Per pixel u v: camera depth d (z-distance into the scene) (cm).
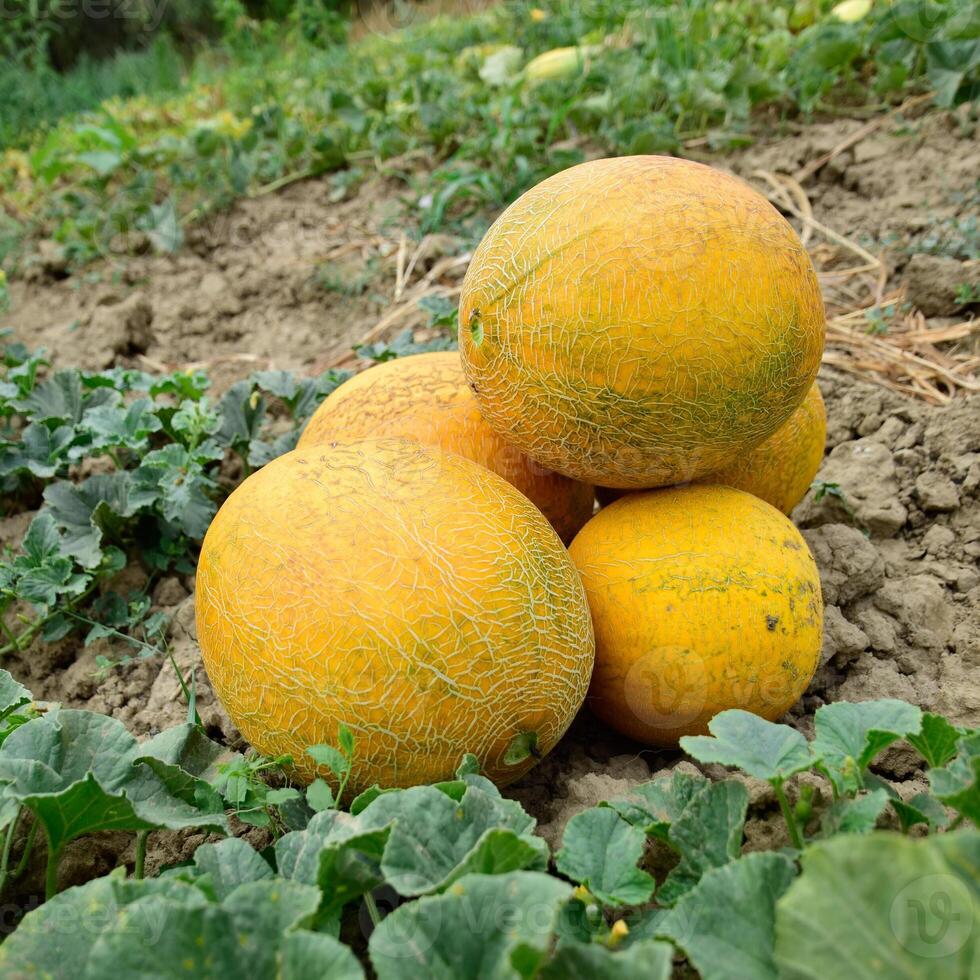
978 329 103
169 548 89
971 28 130
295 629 51
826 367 102
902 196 125
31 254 159
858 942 38
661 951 39
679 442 59
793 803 53
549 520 71
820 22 166
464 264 132
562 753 66
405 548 52
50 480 101
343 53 248
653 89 154
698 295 56
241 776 55
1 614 83
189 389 101
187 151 171
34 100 234
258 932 42
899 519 83
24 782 50
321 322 131
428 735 52
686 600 58
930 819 49
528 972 39
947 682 70
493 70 182
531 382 59
